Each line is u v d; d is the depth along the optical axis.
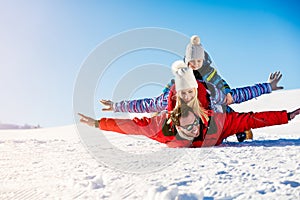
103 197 2.44
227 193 2.37
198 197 2.25
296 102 15.48
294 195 2.27
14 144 6.15
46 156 4.62
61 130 12.28
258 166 3.16
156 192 2.32
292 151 3.94
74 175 3.20
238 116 4.69
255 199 2.23
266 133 7.21
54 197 2.52
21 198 2.57
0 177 3.32
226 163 3.37
